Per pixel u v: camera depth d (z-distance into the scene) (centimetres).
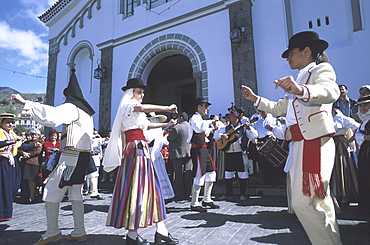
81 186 290
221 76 791
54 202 273
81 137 279
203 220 354
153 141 414
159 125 298
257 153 564
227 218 360
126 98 285
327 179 161
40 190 673
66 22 1297
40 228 342
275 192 518
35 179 570
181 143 505
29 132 652
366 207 331
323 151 164
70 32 1263
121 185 255
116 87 1032
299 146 175
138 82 289
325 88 152
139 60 984
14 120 413
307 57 189
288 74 710
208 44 830
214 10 827
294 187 171
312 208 162
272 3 762
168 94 1525
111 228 331
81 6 1234
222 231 302
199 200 505
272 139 438
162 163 425
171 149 510
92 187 557
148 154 272
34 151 576
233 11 791
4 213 358
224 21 809
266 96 731
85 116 290
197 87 837
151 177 264
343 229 294
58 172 274
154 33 961
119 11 1084
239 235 287
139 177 255
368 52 642
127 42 1033
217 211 405
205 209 409
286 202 452
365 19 657
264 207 421
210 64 817
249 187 543
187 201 499
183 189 525
